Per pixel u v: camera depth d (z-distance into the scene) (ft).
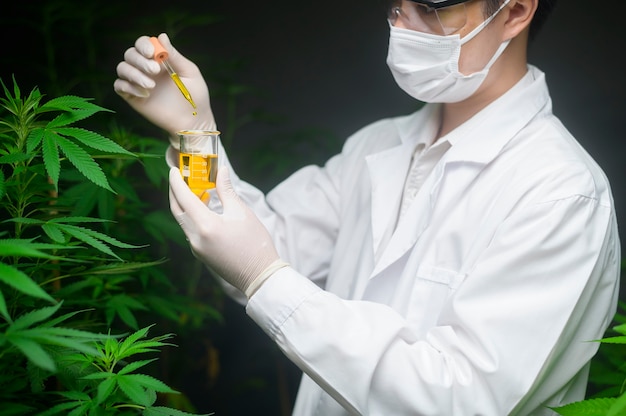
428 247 5.23
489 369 4.41
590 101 11.51
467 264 4.89
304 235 6.53
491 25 5.07
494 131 5.21
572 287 4.56
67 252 4.54
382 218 5.66
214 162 4.79
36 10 8.44
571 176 4.75
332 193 6.59
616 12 11.35
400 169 5.82
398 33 5.15
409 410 4.49
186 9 11.62
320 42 11.84
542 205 4.65
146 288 6.26
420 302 5.12
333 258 6.23
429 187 5.36
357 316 4.58
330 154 9.87
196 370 10.52
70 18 8.60
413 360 4.52
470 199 5.13
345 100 11.91
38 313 3.17
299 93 11.89
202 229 4.58
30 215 4.82
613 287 4.95
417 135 5.93
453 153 5.24
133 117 8.45
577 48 11.50
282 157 9.40
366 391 4.44
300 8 11.77
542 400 4.87
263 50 11.80
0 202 4.28
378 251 5.57
